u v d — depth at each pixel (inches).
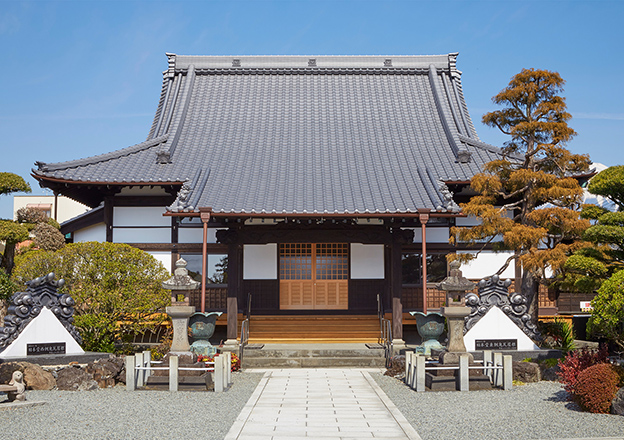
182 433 335.6
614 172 548.1
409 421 369.4
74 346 569.6
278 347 692.7
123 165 810.2
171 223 832.3
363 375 575.2
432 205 689.0
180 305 518.9
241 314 809.5
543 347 649.0
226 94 995.9
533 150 633.0
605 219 504.7
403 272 833.5
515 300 585.9
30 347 534.9
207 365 542.9
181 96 965.2
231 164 810.8
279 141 878.4
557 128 609.6
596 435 330.6
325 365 647.1
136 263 625.6
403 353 640.4
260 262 847.1
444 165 810.8
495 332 581.0
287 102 978.1
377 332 760.3
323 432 340.2
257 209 681.0
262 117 940.6
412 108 965.2
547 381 524.7
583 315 824.9
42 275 602.9
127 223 834.2
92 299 602.2
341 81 1027.3
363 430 344.8
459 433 337.1
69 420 365.4
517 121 663.1
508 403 423.5
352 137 889.5
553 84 631.8
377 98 987.9
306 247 850.8
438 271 835.4
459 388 478.9
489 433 336.8
